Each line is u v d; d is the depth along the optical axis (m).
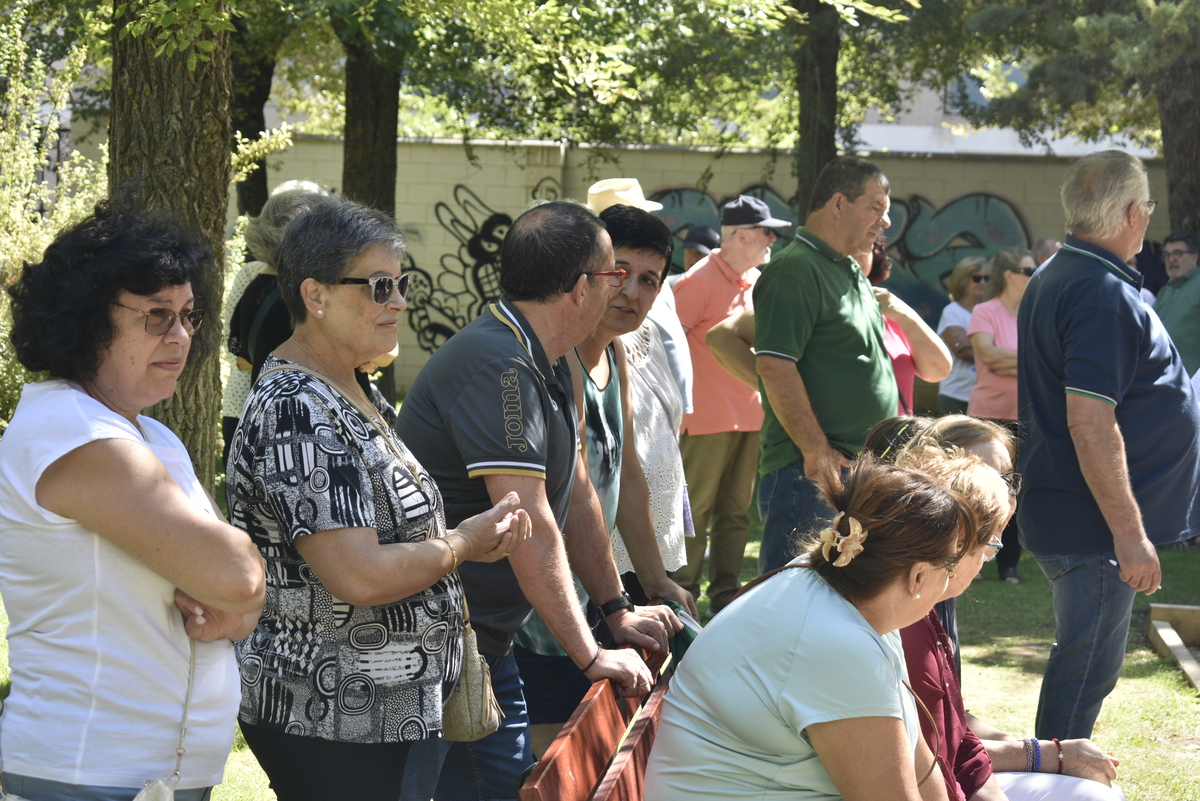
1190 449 3.33
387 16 7.61
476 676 2.17
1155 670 4.87
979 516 1.91
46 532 1.62
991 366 6.44
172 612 1.70
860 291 4.04
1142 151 18.06
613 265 2.48
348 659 1.95
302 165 14.75
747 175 14.59
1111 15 9.30
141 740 1.66
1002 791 2.46
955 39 11.15
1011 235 14.55
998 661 5.07
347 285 1.98
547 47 5.67
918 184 14.64
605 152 13.51
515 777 2.63
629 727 2.34
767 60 9.59
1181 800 3.58
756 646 1.88
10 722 1.66
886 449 2.65
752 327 5.02
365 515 1.89
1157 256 10.68
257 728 2.00
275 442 1.90
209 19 3.45
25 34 8.23
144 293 1.68
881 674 1.81
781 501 4.07
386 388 10.34
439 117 17.08
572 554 2.67
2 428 6.55
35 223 7.05
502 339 2.37
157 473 1.65
